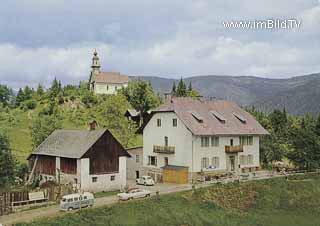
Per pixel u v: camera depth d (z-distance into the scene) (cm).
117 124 11606
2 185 6738
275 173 8519
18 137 12912
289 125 13050
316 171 8588
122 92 15362
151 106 14462
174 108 8381
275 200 6994
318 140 8894
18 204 6012
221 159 8469
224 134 8362
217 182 7325
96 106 15588
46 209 5859
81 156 6988
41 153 7712
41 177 7725
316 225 6281
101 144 7269
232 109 9219
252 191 7138
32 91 18400
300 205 6944
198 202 6512
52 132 8981
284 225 6175
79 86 18262
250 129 8888
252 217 6369
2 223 5141
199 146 8169
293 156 8994
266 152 10050
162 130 8638
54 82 17738
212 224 5953
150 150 8869
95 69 18275
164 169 8238
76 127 13462
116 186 7431
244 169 8806
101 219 5566
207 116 8606
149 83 15625
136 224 5606
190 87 16150
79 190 6900
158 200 6319
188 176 8075
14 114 15712
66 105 15912
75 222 5378
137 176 9062
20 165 8288
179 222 5844
